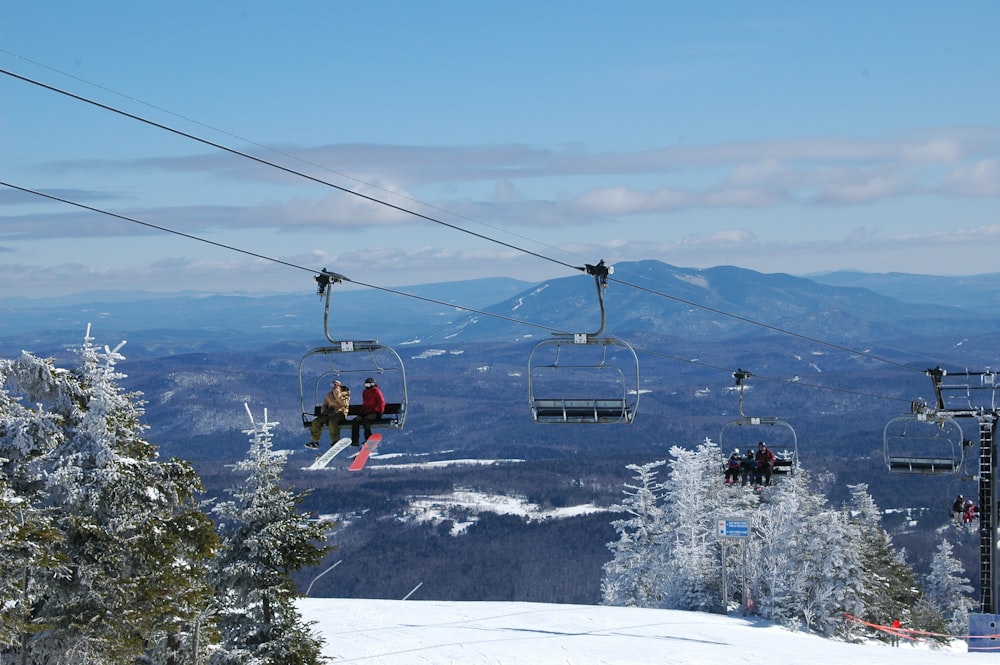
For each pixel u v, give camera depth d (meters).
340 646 40.97
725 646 44.06
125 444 23.19
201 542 24.19
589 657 40.72
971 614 40.62
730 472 43.38
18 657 22.06
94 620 21.98
